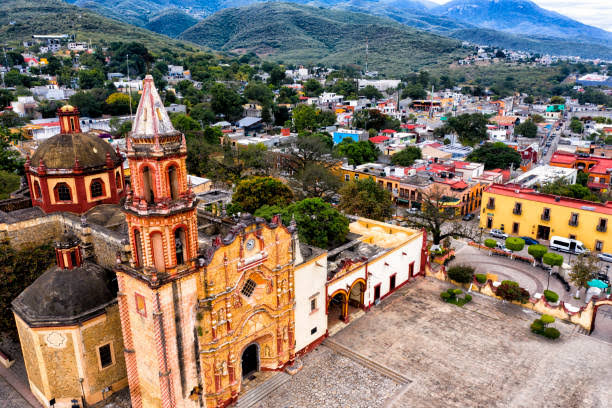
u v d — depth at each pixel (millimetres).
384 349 44656
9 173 69375
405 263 57406
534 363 42719
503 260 68812
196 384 34406
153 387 33469
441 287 57844
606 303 47219
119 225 44344
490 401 37781
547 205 73688
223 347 35312
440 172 96875
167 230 30453
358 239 55719
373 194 77188
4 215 46219
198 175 105500
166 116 30312
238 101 172125
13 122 122500
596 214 69312
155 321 30828
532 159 134875
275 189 73750
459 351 44438
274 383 39656
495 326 49000
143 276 30703
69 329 34562
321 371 41625
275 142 130375
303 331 43375
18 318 36156
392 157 114312
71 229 44625
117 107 150375
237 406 36812
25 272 41094
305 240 54312
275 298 39219
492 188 81438
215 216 49469
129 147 29203
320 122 170000
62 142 46406
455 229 71188
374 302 53125
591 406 37219
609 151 124438
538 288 59844
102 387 37312
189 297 32562
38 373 36156
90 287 36406
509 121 176875
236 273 35156
